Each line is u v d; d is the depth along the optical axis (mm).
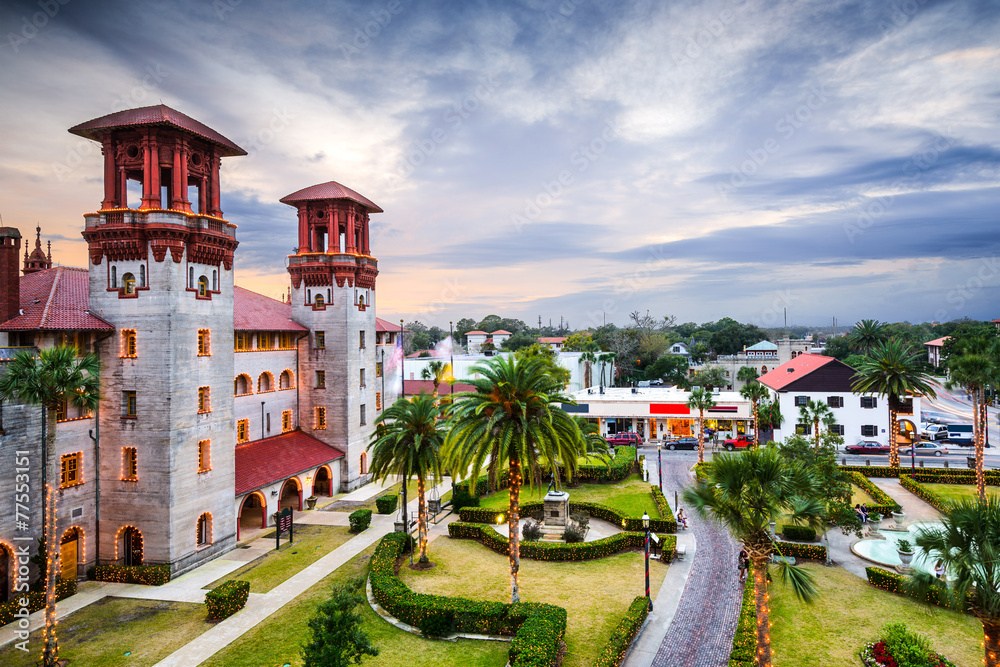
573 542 38531
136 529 34844
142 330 34938
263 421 51000
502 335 169000
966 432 72688
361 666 23688
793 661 23484
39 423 31156
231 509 39750
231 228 40406
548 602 29688
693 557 36281
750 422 74500
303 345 56438
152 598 31359
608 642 24172
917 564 32562
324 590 32219
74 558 34031
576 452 30719
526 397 28125
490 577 33375
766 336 170375
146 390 34781
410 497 53500
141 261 35125
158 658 24953
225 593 28984
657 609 28922
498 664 24000
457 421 29625
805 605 28609
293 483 49938
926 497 47438
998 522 18016
